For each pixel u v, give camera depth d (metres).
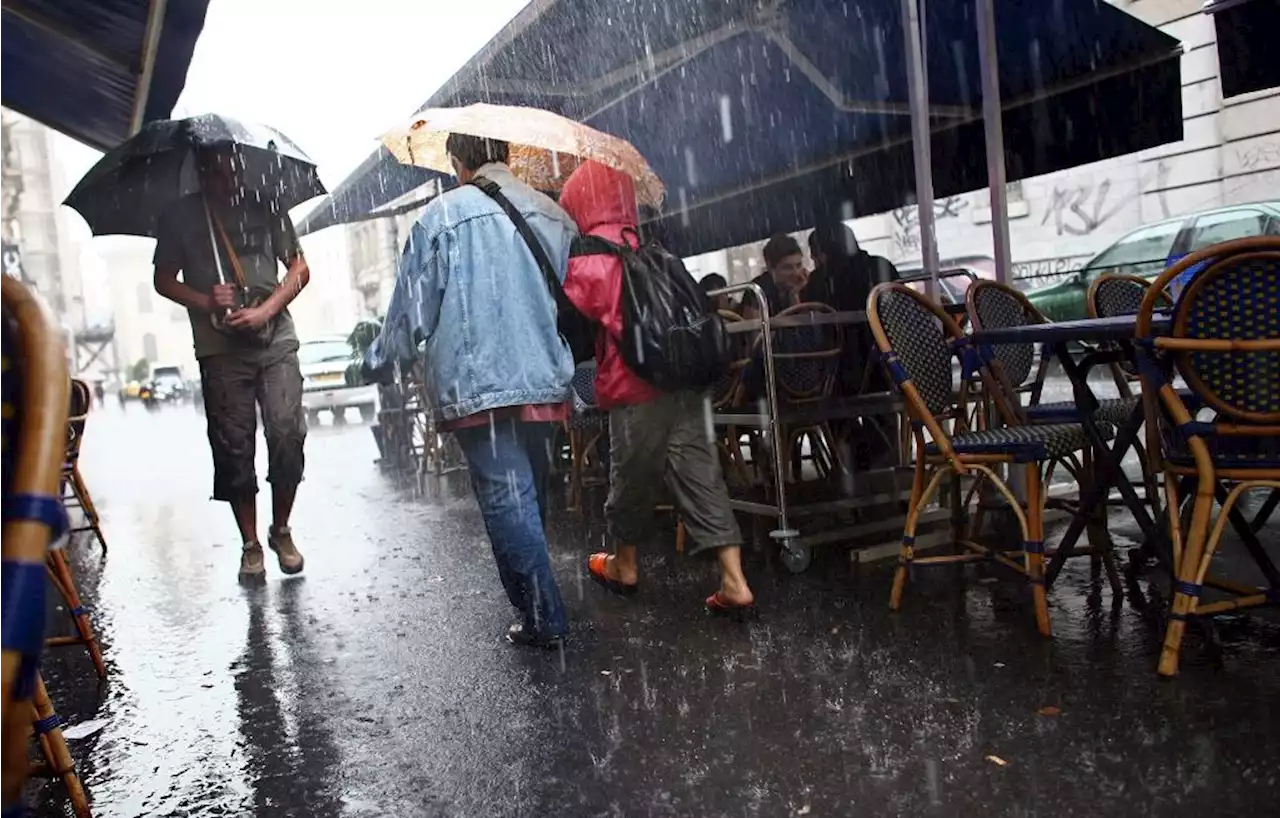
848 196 8.02
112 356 94.19
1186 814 2.27
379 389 10.76
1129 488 3.58
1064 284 13.20
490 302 3.59
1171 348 2.94
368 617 4.51
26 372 1.11
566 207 3.96
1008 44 6.13
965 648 3.46
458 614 4.45
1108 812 2.31
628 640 3.86
